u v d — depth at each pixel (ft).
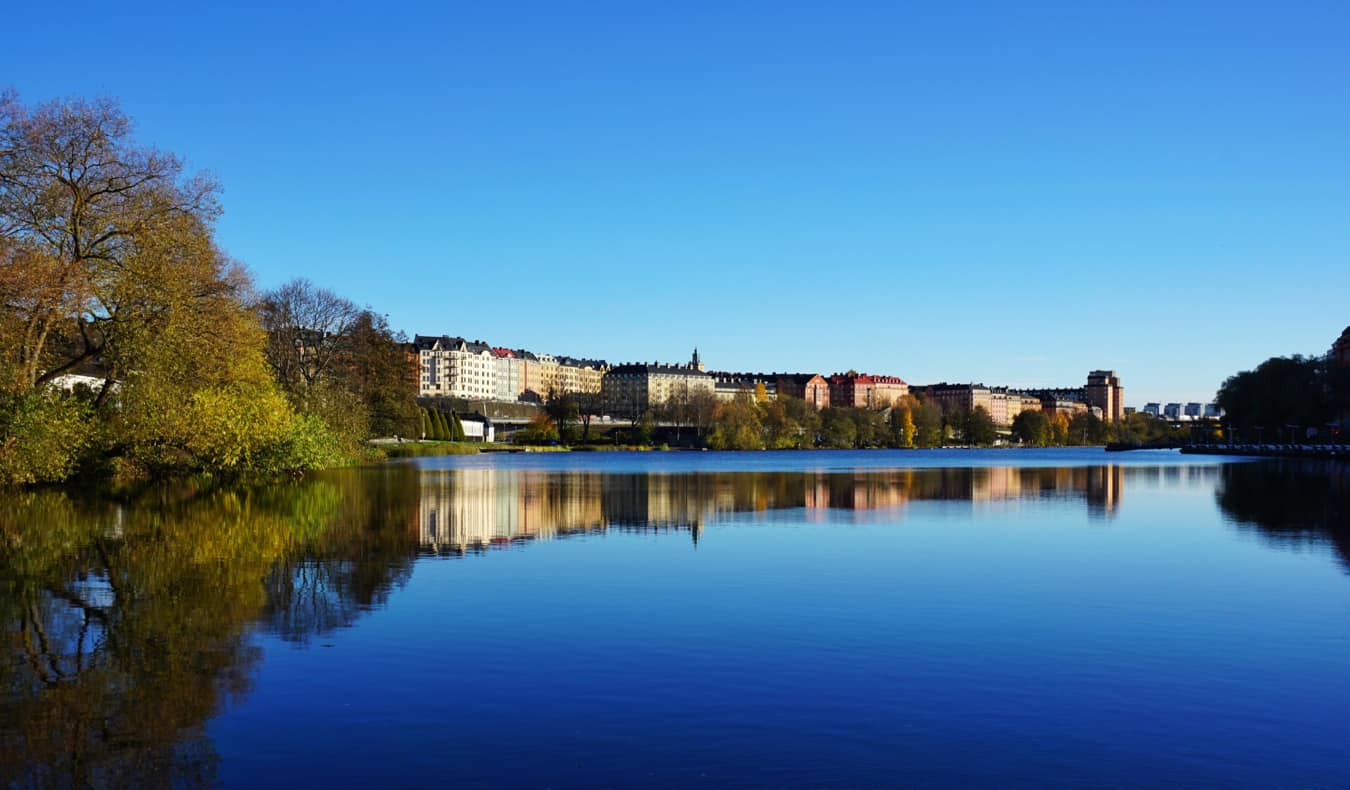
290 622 64.59
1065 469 332.60
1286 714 46.75
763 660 55.67
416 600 72.38
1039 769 39.75
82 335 172.65
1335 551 101.81
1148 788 38.04
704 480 246.06
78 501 148.05
